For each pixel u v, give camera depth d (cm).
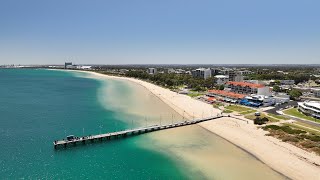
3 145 8075
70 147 8288
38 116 11662
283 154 7706
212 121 11650
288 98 16700
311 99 17700
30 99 16088
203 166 7062
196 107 14788
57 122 10806
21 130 9581
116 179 6266
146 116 12538
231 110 13788
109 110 13462
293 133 9356
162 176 6475
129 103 15762
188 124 11256
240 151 8131
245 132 9850
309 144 8200
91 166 6950
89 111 13038
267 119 11344
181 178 6388
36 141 8544
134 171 6712
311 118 11888
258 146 8394
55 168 6738
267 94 18138
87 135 9350
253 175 6581
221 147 8488
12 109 12950
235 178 6425
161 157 7644
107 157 7600
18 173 6362
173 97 18338
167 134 9906
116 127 10494
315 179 6325
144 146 8575
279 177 6481
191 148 8412
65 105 14350
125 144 8744
